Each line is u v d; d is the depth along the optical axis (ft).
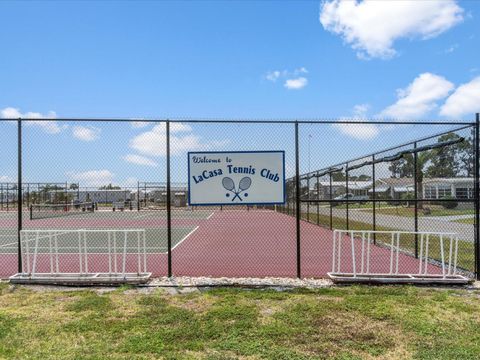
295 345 15.76
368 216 87.81
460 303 21.24
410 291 23.56
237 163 27.94
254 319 18.58
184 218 99.71
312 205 90.63
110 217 106.11
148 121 27.76
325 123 28.09
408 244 45.68
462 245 44.60
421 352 15.05
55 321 18.44
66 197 133.80
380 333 16.98
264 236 56.24
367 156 44.32
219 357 14.57
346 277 25.70
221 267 33.12
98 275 25.89
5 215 116.78
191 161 27.84
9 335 16.67
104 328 17.44
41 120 27.32
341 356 14.73
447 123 27.86
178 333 16.80
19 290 24.02
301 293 23.38
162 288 24.61
